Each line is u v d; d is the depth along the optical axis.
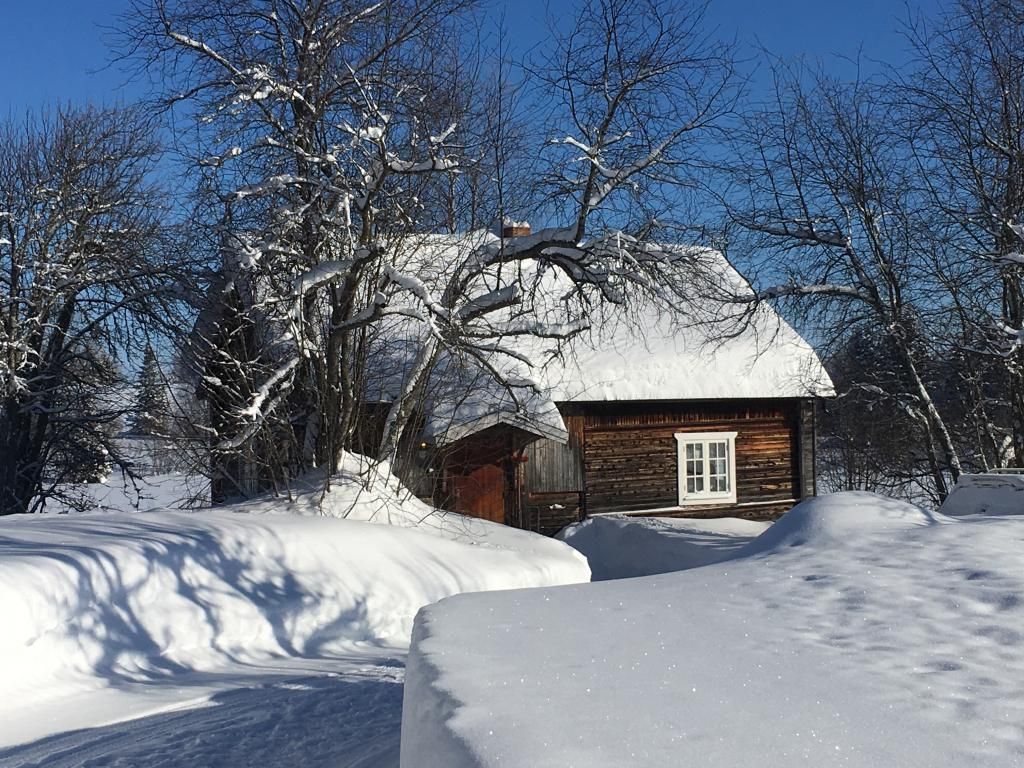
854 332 22.86
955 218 21.16
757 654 4.36
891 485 31.38
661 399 23.70
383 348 17.95
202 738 6.82
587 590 5.83
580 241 15.02
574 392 23.05
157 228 23.95
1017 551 6.50
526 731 3.27
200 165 13.96
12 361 23.17
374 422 17.70
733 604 5.40
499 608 5.29
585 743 3.16
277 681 8.95
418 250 16.84
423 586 12.48
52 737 7.08
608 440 23.92
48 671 8.63
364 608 11.68
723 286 24.28
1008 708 3.62
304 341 14.38
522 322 16.03
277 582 11.38
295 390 16.62
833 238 22.05
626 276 15.05
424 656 4.26
